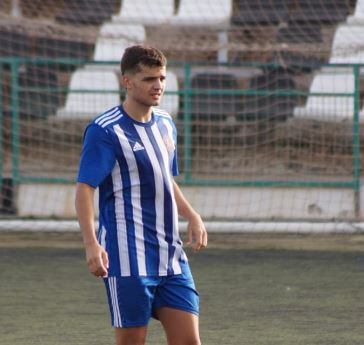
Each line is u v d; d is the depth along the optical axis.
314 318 21.94
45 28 42.06
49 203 38.88
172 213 13.87
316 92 41.41
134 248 13.54
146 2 47.12
